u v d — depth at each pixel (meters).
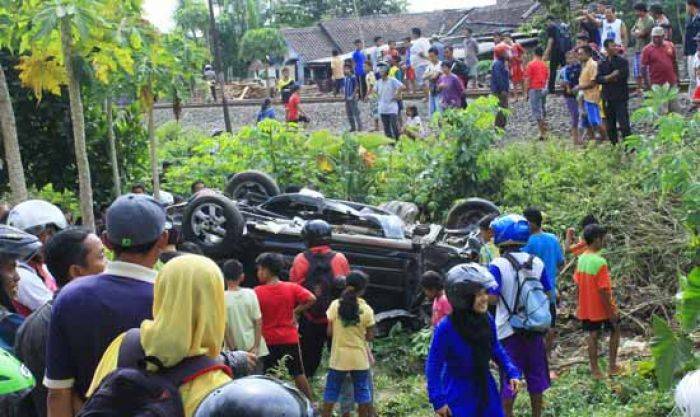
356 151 15.72
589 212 12.92
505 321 7.80
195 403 3.40
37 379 4.66
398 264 11.21
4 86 10.35
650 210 12.55
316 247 9.84
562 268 11.95
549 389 9.20
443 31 48.56
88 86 10.89
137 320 4.02
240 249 11.36
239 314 8.28
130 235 4.08
